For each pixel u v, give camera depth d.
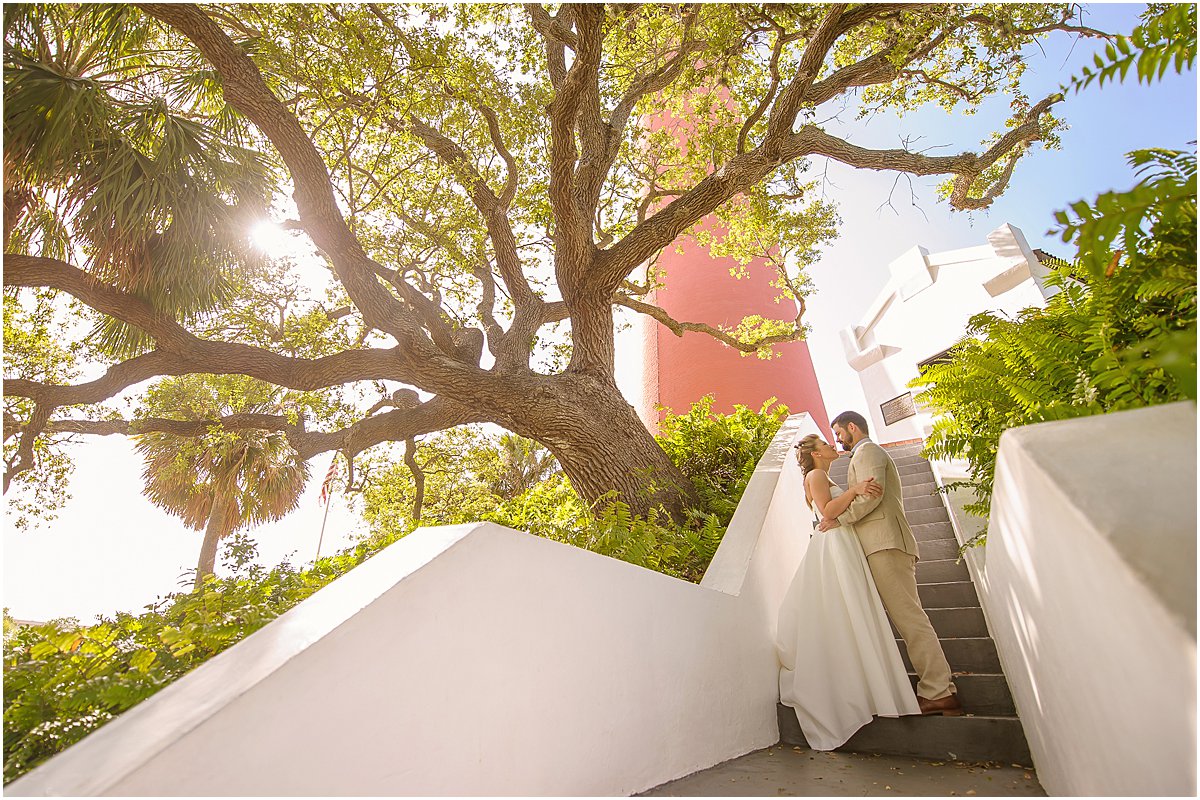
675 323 9.35
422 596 1.57
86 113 4.79
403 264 8.36
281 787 1.17
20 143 4.49
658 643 2.52
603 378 6.23
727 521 5.35
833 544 3.36
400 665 1.47
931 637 3.10
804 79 5.96
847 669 3.11
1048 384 2.49
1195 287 1.62
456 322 8.33
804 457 3.77
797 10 6.93
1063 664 1.63
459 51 6.17
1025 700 2.48
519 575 1.91
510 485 16.61
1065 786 1.89
